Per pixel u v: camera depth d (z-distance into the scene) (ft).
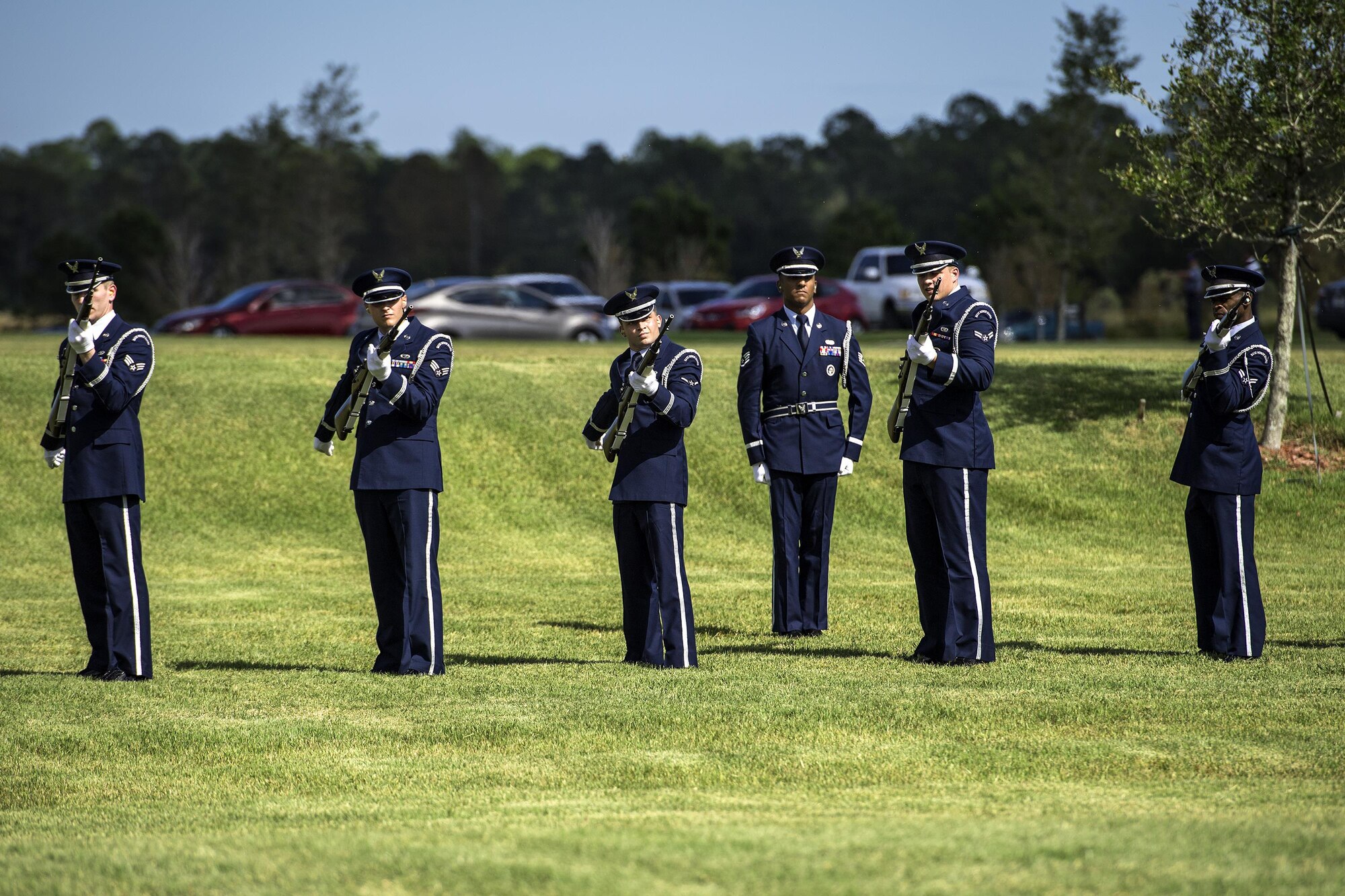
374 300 41.88
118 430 43.29
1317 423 92.43
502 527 84.64
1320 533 79.66
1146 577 68.95
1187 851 24.16
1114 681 40.42
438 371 43.62
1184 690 39.06
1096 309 336.29
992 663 44.21
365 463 43.80
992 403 98.17
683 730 35.50
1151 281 319.88
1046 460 90.27
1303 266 90.33
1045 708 36.81
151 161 643.45
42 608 61.77
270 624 56.75
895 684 40.55
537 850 24.99
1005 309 281.54
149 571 75.20
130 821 28.96
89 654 50.49
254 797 30.89
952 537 43.96
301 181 423.23
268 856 25.20
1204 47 88.33
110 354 42.80
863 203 355.97
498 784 31.63
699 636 52.95
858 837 25.49
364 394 43.45
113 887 23.53
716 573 72.90
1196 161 87.97
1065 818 27.37
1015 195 286.46
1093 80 230.68
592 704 38.24
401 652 44.29
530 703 38.73
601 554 80.43
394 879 23.40
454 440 94.22
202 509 85.87
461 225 532.32
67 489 43.11
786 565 53.47
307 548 81.05
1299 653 46.01
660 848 24.80
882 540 81.87
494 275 504.02
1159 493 85.81
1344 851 24.13
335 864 24.41
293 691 40.93
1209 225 89.61
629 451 44.73
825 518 54.08
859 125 585.22
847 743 34.24
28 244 539.29
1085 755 32.86
